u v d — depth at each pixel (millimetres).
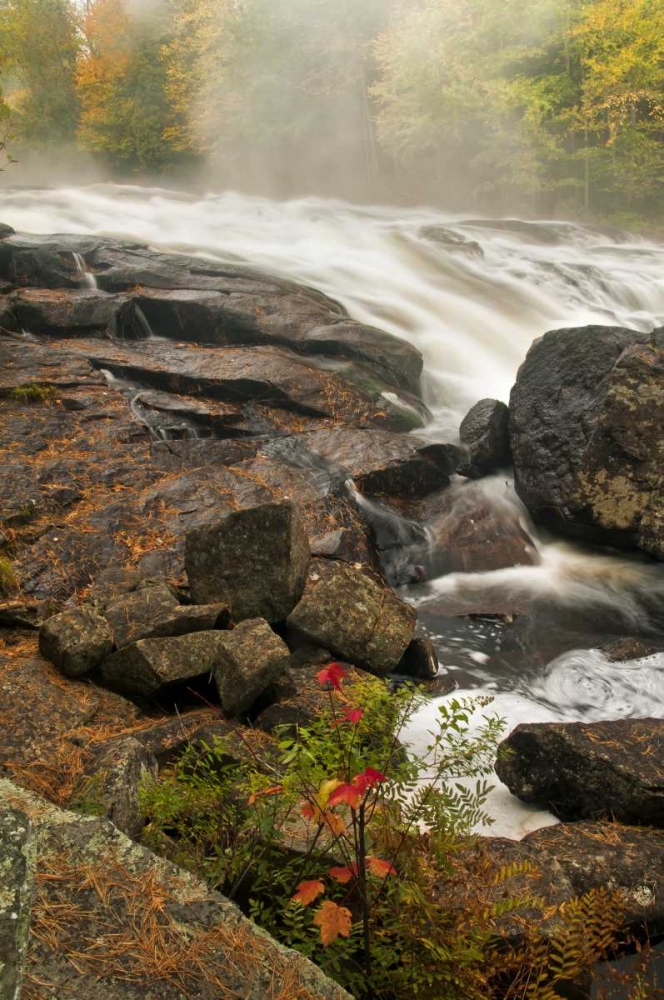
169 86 34375
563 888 3375
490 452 8492
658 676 5691
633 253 18969
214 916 2344
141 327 10930
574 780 4164
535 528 8109
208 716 4508
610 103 26156
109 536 6477
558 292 14641
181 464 7734
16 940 1627
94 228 16688
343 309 12281
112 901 2312
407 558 7430
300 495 7402
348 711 2928
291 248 15977
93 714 4418
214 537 5602
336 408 9273
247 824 3068
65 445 7766
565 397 7977
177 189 38156
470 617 6625
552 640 6250
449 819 3100
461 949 2645
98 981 2062
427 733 4898
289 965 2264
